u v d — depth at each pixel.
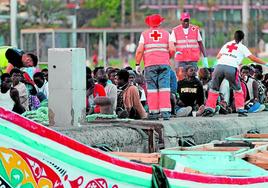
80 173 12.78
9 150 12.23
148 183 13.55
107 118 22.27
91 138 20.00
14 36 45.28
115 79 27.34
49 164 12.50
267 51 68.88
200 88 28.12
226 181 14.36
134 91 25.16
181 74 28.95
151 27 25.48
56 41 47.50
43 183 12.50
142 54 25.50
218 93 27.56
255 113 29.88
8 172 12.29
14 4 45.28
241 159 16.33
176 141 23.64
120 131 21.19
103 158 12.97
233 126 26.50
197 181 14.05
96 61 52.00
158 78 25.34
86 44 52.03
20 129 12.22
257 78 32.69
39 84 25.56
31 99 23.88
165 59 25.31
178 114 27.36
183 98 28.06
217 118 26.61
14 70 23.39
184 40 29.48
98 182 13.01
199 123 25.06
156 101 25.36
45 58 44.88
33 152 12.35
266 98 32.91
